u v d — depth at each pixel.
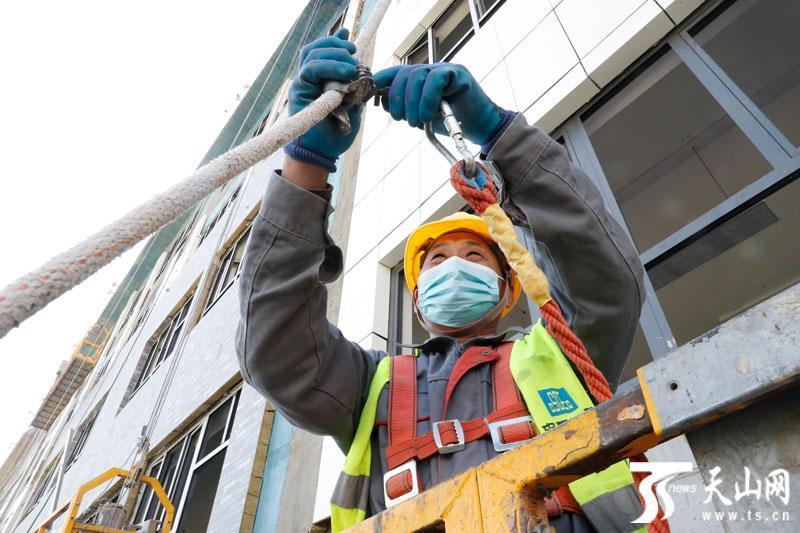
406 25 5.32
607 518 0.97
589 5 3.07
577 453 0.55
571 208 1.18
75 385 17.75
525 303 4.35
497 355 1.36
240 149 0.72
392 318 3.36
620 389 2.09
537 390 1.17
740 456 0.48
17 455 21.39
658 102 3.93
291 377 1.26
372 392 1.40
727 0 2.43
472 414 1.21
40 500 10.91
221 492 3.73
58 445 12.80
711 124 4.11
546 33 3.27
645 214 4.96
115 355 12.34
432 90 1.13
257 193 7.61
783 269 4.20
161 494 4.30
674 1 2.54
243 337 1.28
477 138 1.26
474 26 4.18
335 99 0.97
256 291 1.26
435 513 0.66
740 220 2.58
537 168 1.21
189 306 8.34
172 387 6.36
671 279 2.78
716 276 4.35
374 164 4.52
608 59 2.72
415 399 1.32
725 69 3.86
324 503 2.77
